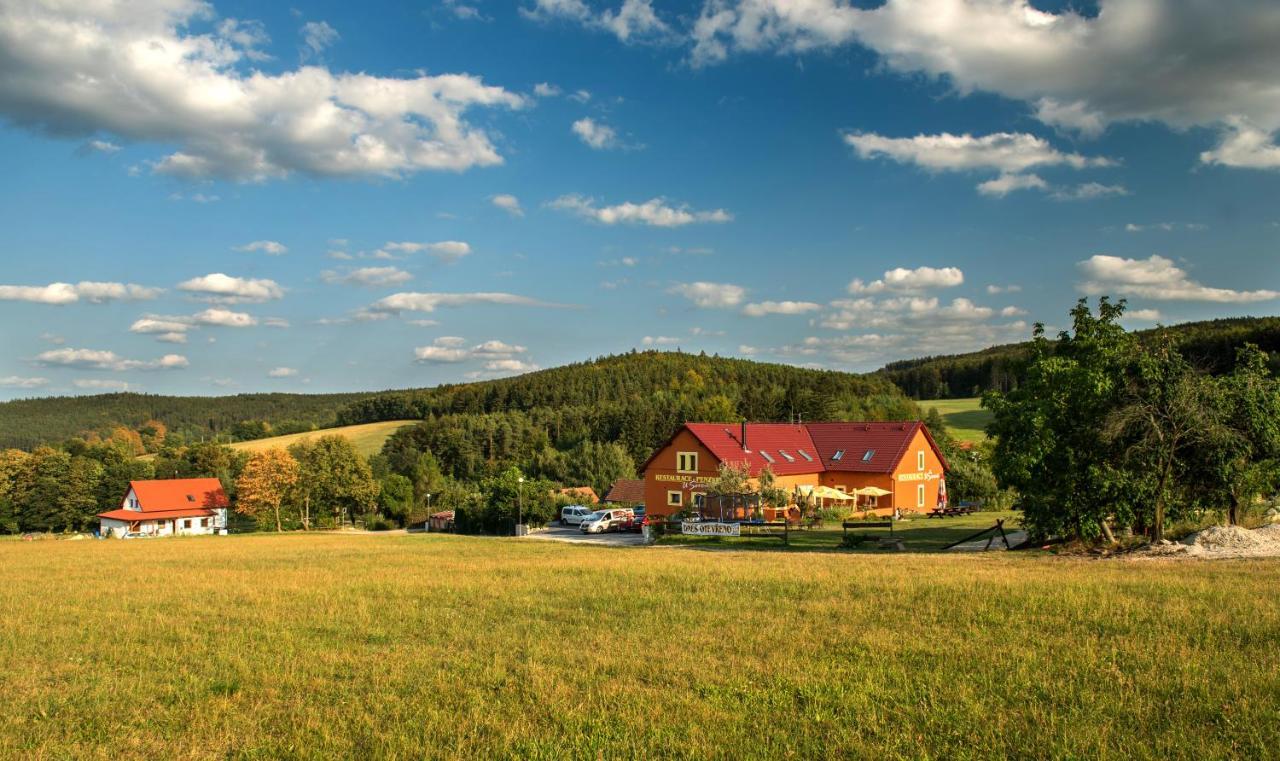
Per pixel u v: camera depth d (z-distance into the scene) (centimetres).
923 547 3069
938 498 6169
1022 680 958
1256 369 2500
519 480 6091
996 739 778
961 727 811
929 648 1121
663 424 11969
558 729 856
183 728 898
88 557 3238
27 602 1747
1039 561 2145
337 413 18600
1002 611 1338
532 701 946
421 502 9994
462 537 5209
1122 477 2342
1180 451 2425
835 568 2064
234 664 1157
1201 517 2602
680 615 1425
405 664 1133
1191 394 2331
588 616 1448
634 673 1056
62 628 1436
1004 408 2714
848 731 817
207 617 1521
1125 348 2533
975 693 923
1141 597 1389
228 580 2119
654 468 5859
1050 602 1380
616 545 4038
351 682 1058
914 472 5912
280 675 1088
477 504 6241
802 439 6234
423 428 13388
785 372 18225
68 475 9894
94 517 9950
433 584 1898
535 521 6072
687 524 4256
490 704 945
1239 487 2409
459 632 1334
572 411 14225
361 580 2025
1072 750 745
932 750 765
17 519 9775
